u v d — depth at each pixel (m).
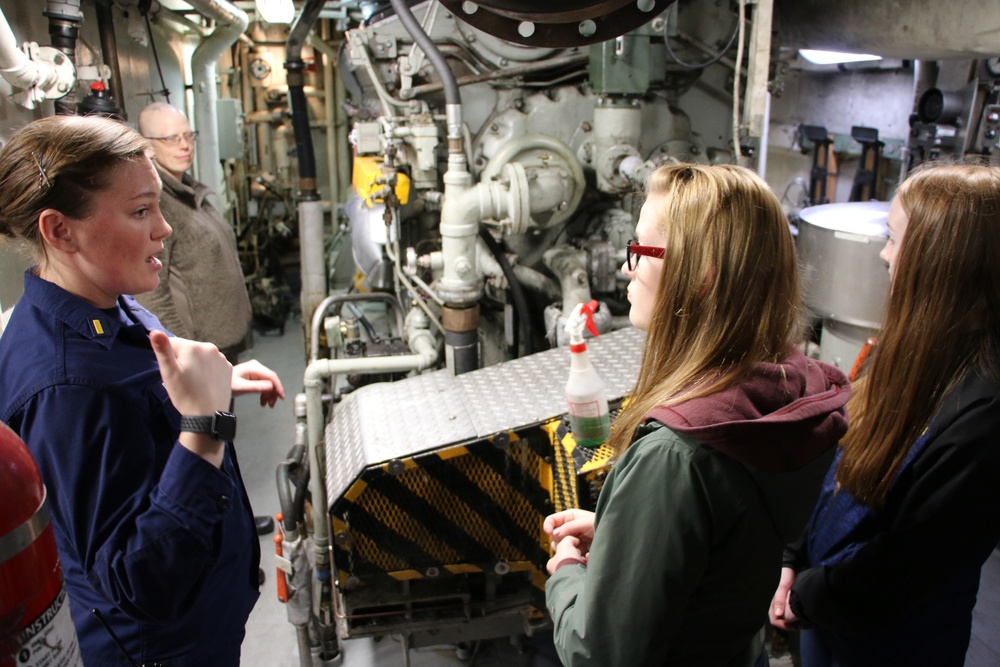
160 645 1.30
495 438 1.85
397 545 1.92
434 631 2.05
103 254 1.16
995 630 2.46
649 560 0.94
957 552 1.22
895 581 1.27
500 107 3.26
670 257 0.99
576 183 3.16
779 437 0.92
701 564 0.95
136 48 4.00
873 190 3.47
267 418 4.27
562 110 3.24
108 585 1.11
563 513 1.33
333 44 6.37
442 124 3.22
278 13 3.84
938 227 1.23
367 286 3.90
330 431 2.20
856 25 2.75
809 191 3.98
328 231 6.89
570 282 3.04
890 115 3.46
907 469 1.29
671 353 1.02
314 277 4.18
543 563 1.93
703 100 3.48
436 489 1.89
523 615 2.02
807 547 1.57
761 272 0.96
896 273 1.31
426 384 2.24
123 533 1.11
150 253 1.22
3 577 0.68
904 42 2.58
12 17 2.49
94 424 1.13
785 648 2.17
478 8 1.71
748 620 1.06
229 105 5.64
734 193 0.96
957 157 2.93
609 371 2.17
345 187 6.79
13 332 1.18
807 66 3.77
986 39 2.27
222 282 3.06
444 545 1.94
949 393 1.24
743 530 0.96
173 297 2.90
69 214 1.12
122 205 1.15
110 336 1.20
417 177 3.13
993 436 1.17
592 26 1.72
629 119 3.02
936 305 1.24
